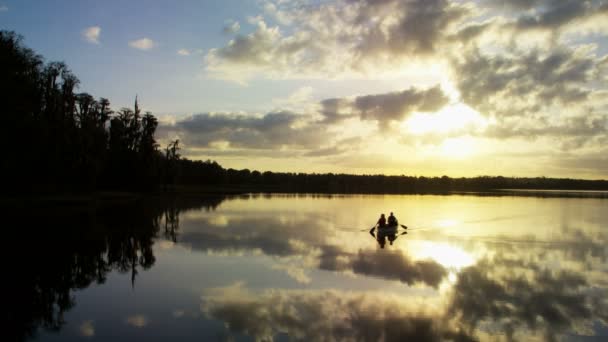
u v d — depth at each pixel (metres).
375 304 12.23
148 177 69.56
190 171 129.75
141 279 14.92
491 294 13.41
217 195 85.19
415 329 10.30
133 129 67.88
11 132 30.67
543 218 41.69
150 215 37.72
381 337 9.77
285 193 107.94
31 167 37.34
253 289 13.72
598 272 16.58
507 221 38.31
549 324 10.76
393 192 134.62
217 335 9.73
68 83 45.34
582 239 26.06
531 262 18.50
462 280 15.15
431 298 12.88
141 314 11.17
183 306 11.87
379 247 22.41
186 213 41.53
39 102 36.06
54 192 44.72
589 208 58.50
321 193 112.06
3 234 23.67
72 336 9.63
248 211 45.91
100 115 62.62
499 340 9.77
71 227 27.39
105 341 9.34
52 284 14.10
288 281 14.82
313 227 31.25
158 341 9.37
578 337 9.98
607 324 10.82
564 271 16.72
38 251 19.39
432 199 85.88
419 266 17.48
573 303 12.50
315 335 9.82
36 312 11.27
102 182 63.69
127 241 23.02
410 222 37.12
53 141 39.75
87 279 14.84
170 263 17.69
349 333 9.98
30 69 34.06
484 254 20.48
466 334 10.05
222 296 12.91
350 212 46.19
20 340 9.38
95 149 50.06
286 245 22.62
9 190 39.06
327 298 12.78
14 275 15.15
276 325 10.45
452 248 22.27
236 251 20.66
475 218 41.41
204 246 21.97
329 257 19.36
